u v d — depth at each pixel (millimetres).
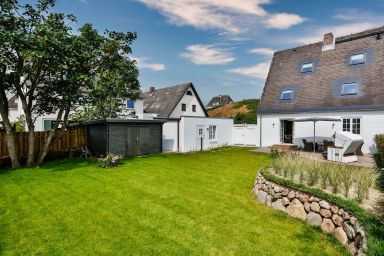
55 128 14859
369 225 4465
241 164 14578
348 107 19016
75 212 7000
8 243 5340
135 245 5219
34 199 8156
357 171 7172
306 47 25203
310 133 21188
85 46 14156
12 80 13383
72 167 13578
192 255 4855
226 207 7324
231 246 5172
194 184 9844
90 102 16594
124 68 17188
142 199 8023
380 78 18703
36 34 12156
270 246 5156
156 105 36750
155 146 20469
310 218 6141
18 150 15477
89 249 5078
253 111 47281
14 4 12258
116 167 13539
